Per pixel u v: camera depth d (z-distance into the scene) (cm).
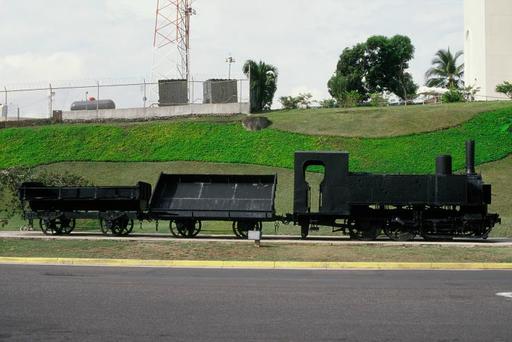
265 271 1386
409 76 8544
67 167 3822
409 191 2134
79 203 2317
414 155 3725
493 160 3647
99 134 4191
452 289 1100
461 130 4006
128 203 2284
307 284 1161
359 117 4284
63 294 1038
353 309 912
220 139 4031
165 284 1156
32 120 4572
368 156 3738
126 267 1459
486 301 979
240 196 2228
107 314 875
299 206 2183
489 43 6275
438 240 2180
